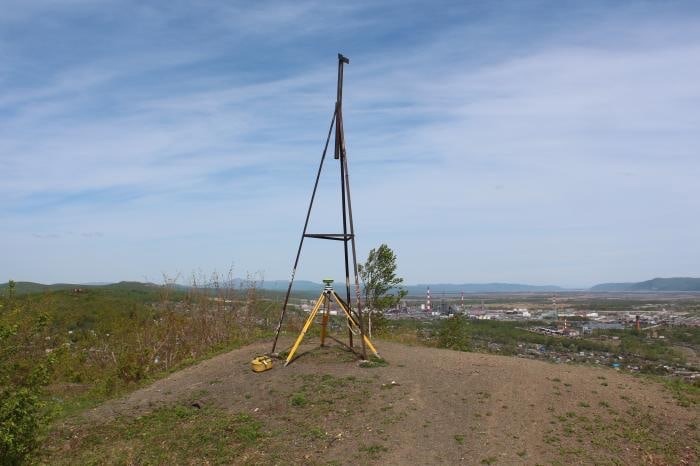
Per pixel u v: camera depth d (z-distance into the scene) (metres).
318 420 7.55
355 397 8.12
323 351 10.55
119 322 15.88
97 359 14.36
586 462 6.30
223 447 7.11
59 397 11.20
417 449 6.64
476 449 6.59
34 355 10.65
